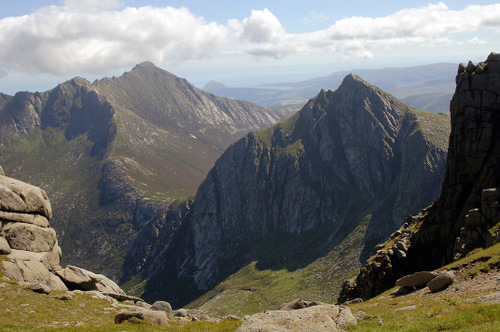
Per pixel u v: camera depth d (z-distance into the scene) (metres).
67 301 48.81
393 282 79.38
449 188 80.94
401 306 41.47
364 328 27.48
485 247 57.59
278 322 29.11
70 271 61.25
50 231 65.00
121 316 41.09
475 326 24.59
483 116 77.75
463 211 75.19
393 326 28.11
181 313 52.19
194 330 35.44
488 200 63.44
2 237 57.31
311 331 27.25
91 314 45.22
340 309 31.20
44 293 49.44
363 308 47.88
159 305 52.78
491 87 77.81
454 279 45.09
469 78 81.06
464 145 78.88
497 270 41.25
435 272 51.19
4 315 38.59
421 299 42.50
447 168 85.19
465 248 63.97
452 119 84.56
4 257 54.69
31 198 62.81
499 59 78.69
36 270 55.66
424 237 80.44
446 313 29.31
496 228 57.97
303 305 45.66
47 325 37.38
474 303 29.95
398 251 80.50
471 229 64.88
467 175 78.12
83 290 61.34
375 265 83.56
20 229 59.66
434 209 86.69
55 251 65.38
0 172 64.88
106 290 62.16
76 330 34.38
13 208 59.88
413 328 26.50
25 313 40.62
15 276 51.88
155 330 35.50
